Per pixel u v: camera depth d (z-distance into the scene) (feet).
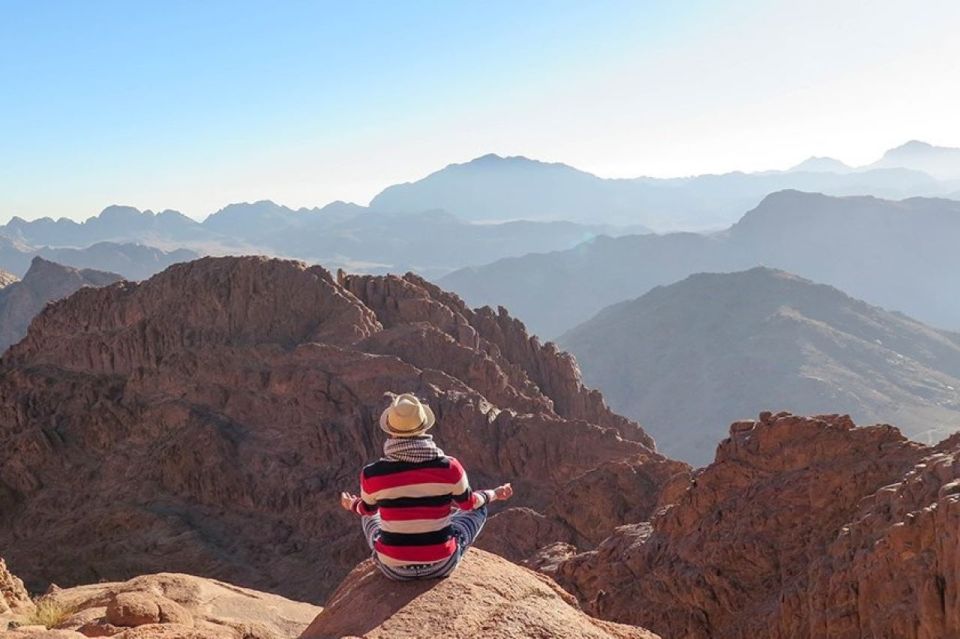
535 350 321.93
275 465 242.37
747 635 91.50
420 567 22.95
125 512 233.14
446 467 23.03
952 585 64.39
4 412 280.51
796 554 98.53
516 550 180.55
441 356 271.28
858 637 74.02
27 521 247.50
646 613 106.42
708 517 113.19
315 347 264.31
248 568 213.25
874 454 104.37
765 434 115.75
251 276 284.82
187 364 272.51
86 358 293.84
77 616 44.80
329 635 21.74
